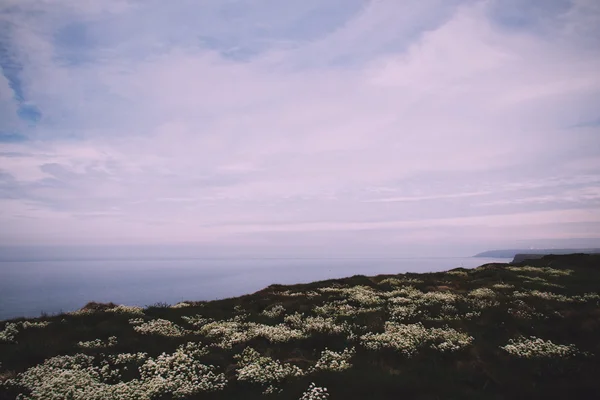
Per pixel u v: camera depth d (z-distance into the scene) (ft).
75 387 38.17
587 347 47.85
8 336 55.93
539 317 62.54
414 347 49.85
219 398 37.47
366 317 68.28
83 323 65.16
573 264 129.70
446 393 37.01
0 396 36.37
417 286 104.42
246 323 68.44
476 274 118.62
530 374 41.65
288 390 38.24
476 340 52.75
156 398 37.55
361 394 37.22
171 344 54.60
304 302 87.20
